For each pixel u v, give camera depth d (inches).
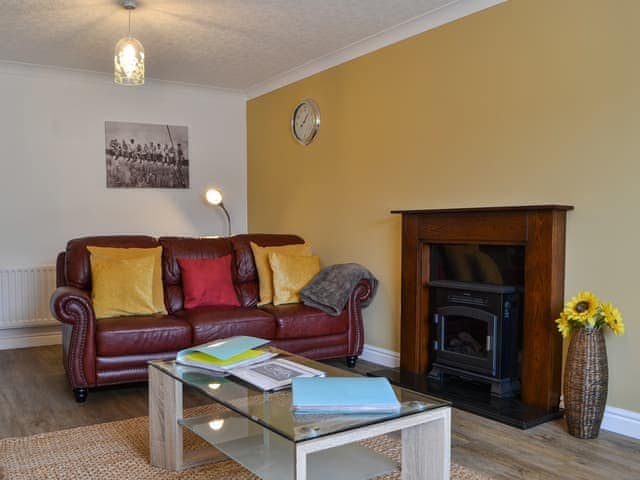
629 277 105.3
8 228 186.7
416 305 143.9
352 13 141.3
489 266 131.3
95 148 200.4
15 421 115.6
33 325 186.4
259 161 223.5
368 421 66.2
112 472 91.6
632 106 103.6
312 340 152.6
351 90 171.9
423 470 73.5
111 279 141.3
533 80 120.5
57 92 193.2
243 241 174.4
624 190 105.3
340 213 178.9
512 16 124.4
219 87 220.7
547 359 114.4
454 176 139.2
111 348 127.7
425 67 146.4
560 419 114.3
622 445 101.5
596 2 108.7
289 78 200.4
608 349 108.9
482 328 128.3
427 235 140.6
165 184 215.0
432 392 128.3
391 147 157.8
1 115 184.4
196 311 147.9
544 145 118.6
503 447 100.6
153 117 211.8
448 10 137.9
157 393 93.5
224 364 88.7
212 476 90.1
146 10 138.4
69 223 196.7
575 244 113.6
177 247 163.3
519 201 124.2
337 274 160.4
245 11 139.5
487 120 130.6
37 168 190.7
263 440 83.3
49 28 150.5
